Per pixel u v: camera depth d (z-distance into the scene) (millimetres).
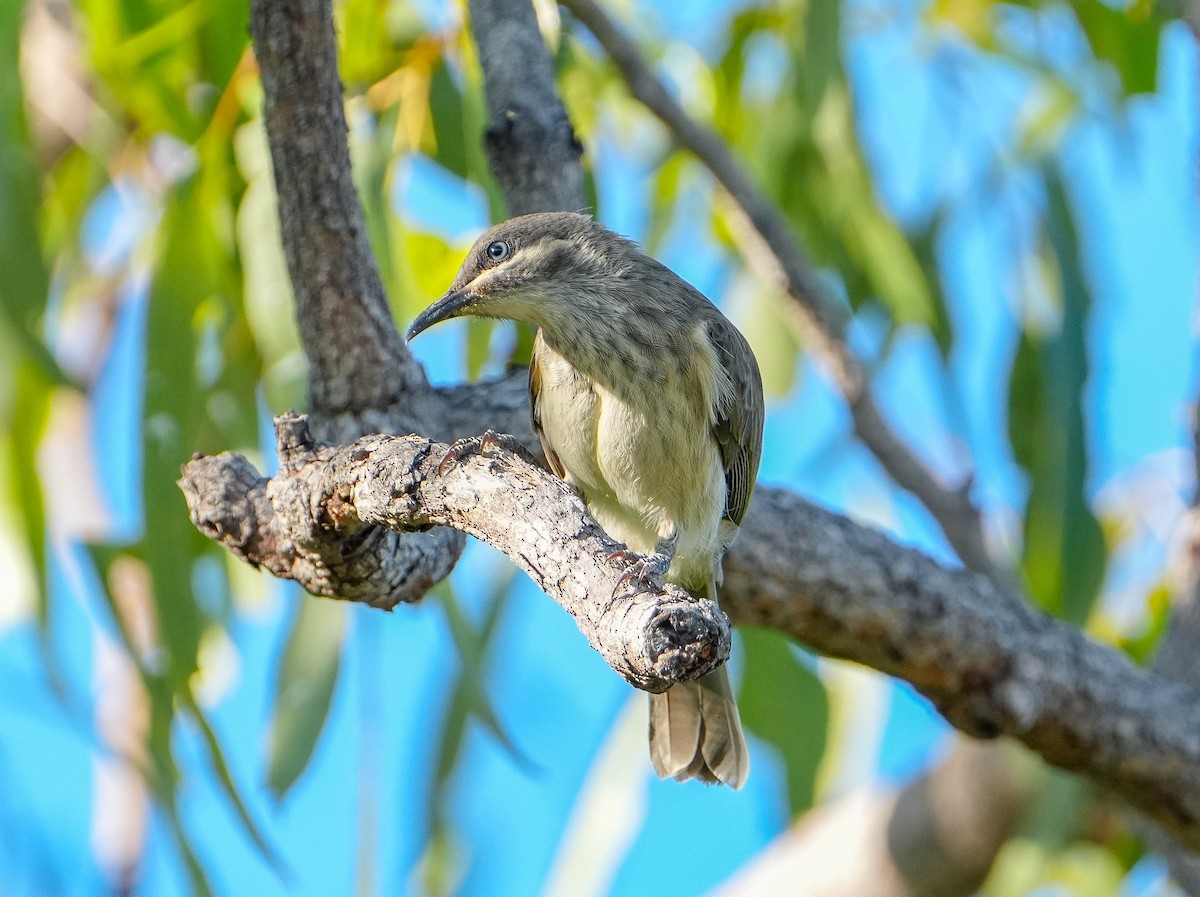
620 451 9547
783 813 11344
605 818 11859
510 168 10000
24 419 10758
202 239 10383
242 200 10492
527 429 9680
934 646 9602
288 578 7965
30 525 10523
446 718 11344
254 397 10734
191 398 10172
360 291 8305
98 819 13234
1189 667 10383
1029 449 11570
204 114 10555
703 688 10000
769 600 9570
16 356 9469
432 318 9789
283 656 9984
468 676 9805
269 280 10305
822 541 9555
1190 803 9875
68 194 11625
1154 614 12273
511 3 9992
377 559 7746
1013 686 9656
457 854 11266
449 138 10453
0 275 9438
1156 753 9773
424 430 8883
